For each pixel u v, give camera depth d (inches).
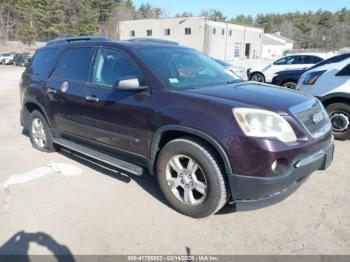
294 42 3971.5
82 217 135.0
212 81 154.1
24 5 2559.1
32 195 153.8
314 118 130.3
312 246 115.7
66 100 175.8
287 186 118.4
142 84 141.5
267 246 116.3
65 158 201.0
